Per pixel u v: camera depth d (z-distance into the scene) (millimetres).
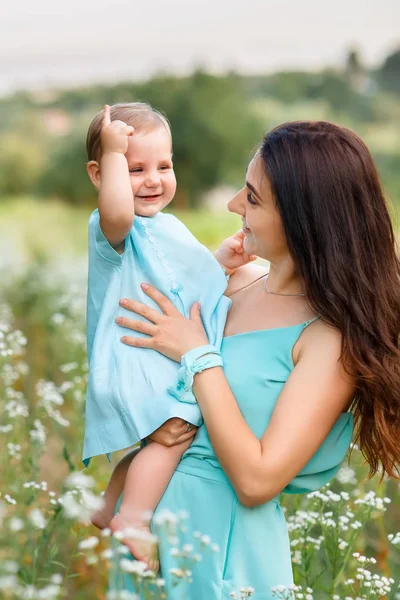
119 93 26406
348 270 2551
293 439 2447
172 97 25922
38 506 3443
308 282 2580
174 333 2697
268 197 2607
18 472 3943
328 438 2664
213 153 25688
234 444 2436
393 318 2627
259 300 2797
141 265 2859
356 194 2576
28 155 25000
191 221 18688
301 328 2617
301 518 3203
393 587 3633
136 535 2334
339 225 2553
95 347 2783
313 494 3270
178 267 2879
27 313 9945
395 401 2594
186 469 2635
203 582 2533
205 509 2570
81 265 10602
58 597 2619
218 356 2586
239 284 3010
